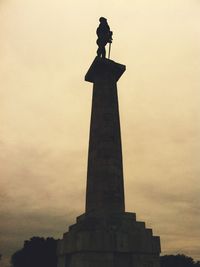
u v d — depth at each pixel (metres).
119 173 19.08
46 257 59.16
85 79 22.88
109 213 17.53
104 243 15.72
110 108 20.58
